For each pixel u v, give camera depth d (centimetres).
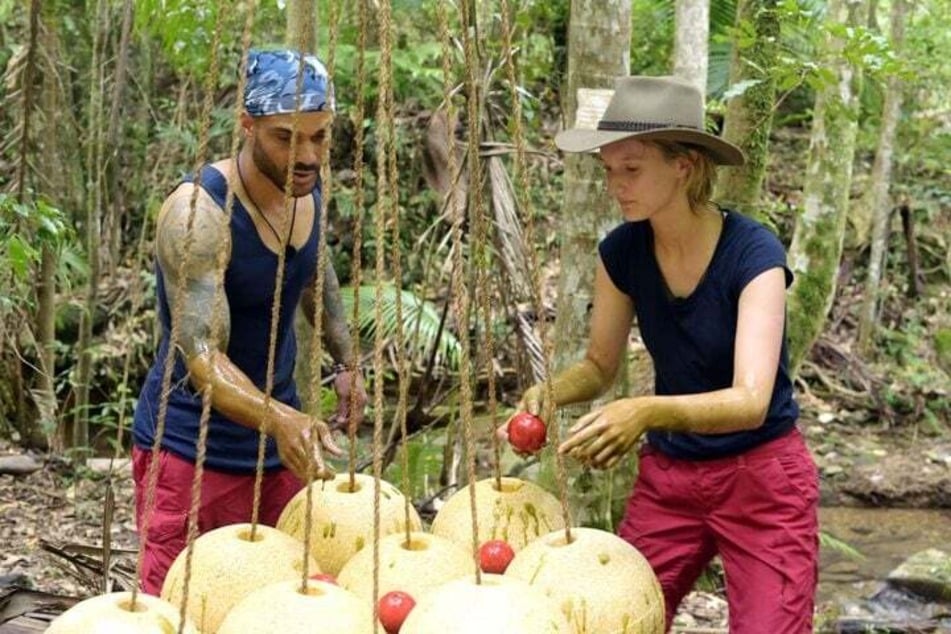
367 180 827
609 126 257
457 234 198
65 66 677
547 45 739
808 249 551
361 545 215
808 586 266
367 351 645
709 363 264
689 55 502
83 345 659
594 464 230
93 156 716
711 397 238
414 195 782
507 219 484
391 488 229
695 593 503
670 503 279
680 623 464
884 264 987
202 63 640
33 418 686
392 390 657
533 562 196
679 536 279
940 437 838
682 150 254
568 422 421
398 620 179
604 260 280
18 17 770
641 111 252
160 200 817
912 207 1018
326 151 199
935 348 945
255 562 194
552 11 729
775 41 464
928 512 733
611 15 381
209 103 175
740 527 269
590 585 192
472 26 451
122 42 634
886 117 916
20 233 525
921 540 675
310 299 314
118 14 738
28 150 599
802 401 888
